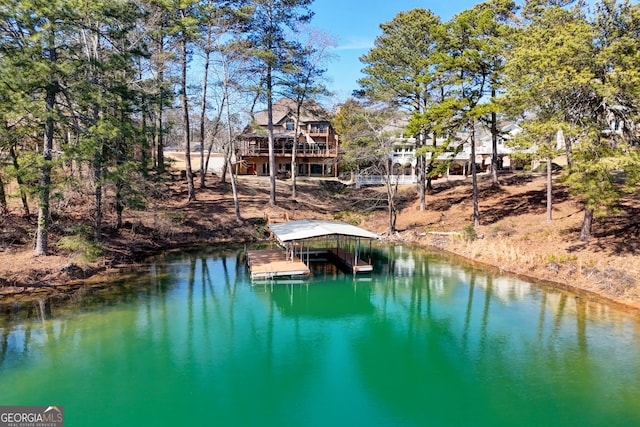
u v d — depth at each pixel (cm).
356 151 3350
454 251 2869
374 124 3309
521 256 2397
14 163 2080
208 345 1490
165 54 2873
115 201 2756
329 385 1227
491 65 2855
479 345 1487
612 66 1764
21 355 1356
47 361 1325
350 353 1442
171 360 1363
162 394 1162
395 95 3472
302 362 1372
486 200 3572
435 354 1422
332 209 4047
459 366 1335
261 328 1659
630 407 1097
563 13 2036
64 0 1738
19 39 1747
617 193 1906
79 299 1870
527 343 1485
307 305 1939
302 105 4206
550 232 2570
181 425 1026
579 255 2198
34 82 1736
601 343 1460
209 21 3119
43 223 2083
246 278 2323
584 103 1897
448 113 2881
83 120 2078
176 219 3216
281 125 5431
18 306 1747
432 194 4072
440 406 1117
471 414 1079
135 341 1493
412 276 2370
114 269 2361
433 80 3161
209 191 3934
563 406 1106
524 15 2673
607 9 1772
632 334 1520
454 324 1691
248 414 1077
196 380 1243
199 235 3189
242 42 3206
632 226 2267
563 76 1758
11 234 2245
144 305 1855
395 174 4000
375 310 1870
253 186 4338
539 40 2061
